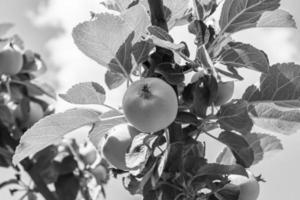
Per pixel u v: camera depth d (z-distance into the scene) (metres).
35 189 1.62
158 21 0.89
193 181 0.81
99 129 0.88
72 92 0.86
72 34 0.83
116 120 0.88
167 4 0.95
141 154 0.79
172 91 0.79
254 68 0.85
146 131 0.79
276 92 0.89
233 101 0.85
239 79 0.86
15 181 1.62
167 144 0.80
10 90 1.61
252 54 0.84
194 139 0.82
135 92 0.78
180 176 0.81
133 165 0.78
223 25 0.90
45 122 0.86
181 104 0.83
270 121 0.92
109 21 0.82
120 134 0.84
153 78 0.79
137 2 0.94
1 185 1.61
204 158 0.83
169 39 0.84
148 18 0.83
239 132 0.84
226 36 0.91
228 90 0.88
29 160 1.55
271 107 0.91
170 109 0.78
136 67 0.87
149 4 0.89
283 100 0.89
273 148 0.94
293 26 0.93
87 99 0.87
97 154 1.63
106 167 1.62
